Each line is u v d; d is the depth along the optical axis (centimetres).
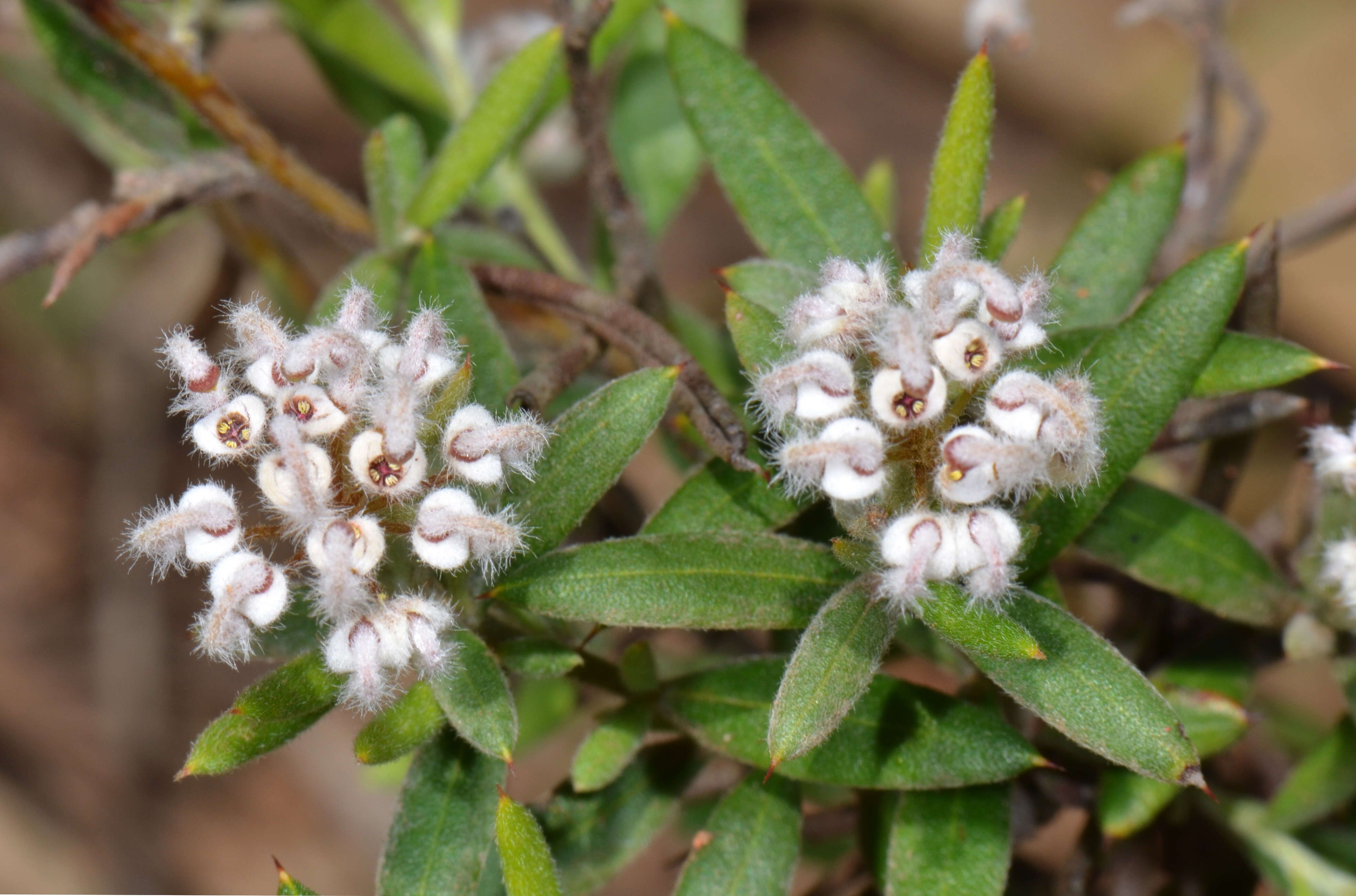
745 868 19
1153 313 18
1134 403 18
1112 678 17
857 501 17
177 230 35
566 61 20
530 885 17
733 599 18
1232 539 19
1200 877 21
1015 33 23
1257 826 20
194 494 17
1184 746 17
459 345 19
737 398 20
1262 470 31
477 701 17
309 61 24
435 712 18
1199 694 19
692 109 20
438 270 19
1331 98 34
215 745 17
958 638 17
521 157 24
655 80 23
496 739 17
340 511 17
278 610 17
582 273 24
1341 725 20
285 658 18
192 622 39
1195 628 20
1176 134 35
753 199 19
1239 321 19
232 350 18
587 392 21
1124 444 18
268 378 18
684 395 19
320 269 31
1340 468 18
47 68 24
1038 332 17
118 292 35
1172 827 20
